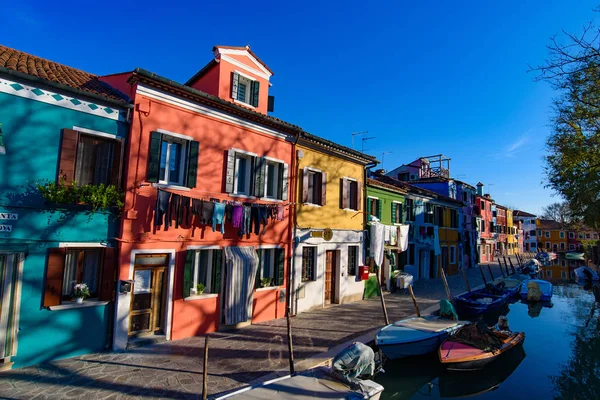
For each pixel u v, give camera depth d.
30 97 7.20
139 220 8.58
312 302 13.48
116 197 8.10
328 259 14.77
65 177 7.50
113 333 8.08
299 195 13.05
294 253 12.66
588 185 13.94
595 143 13.62
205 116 10.12
